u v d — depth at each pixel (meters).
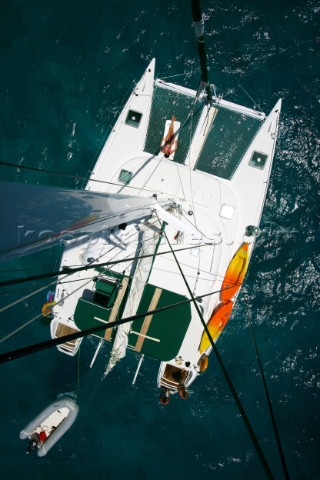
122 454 12.81
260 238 12.72
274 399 12.69
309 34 13.06
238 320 12.62
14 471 12.66
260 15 13.07
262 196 10.63
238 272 10.41
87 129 12.82
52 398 12.84
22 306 12.77
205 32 12.97
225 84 12.77
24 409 12.87
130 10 13.14
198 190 10.66
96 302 9.73
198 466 12.67
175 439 12.77
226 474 12.60
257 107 12.69
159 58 12.88
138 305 9.73
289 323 12.66
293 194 12.68
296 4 13.13
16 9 13.38
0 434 12.82
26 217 2.73
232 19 13.02
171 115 10.85
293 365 12.70
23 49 13.26
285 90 12.81
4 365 12.91
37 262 12.91
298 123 12.76
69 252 10.34
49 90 13.08
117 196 7.15
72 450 12.79
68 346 10.73
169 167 10.72
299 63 12.95
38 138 12.91
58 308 10.34
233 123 10.83
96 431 12.84
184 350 10.25
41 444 11.76
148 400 12.73
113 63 12.99
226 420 12.72
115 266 10.05
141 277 9.22
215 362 12.70
